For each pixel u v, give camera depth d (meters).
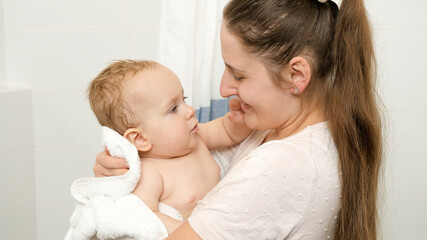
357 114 0.75
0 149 1.69
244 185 0.70
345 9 0.74
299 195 0.70
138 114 0.89
